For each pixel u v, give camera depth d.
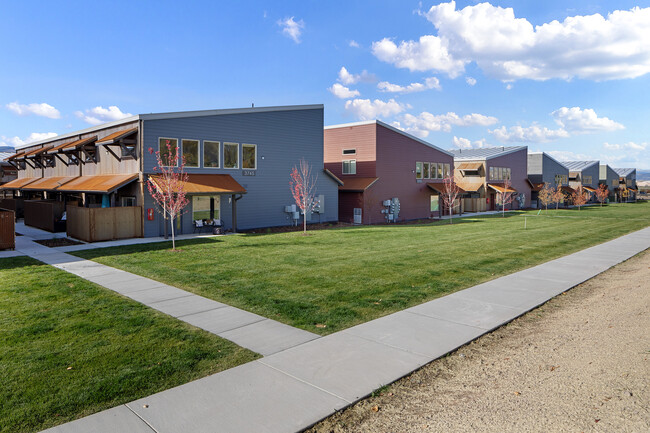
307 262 15.07
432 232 25.72
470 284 11.98
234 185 24.86
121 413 5.15
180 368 6.39
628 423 4.95
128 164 23.27
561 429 4.86
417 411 5.31
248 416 5.11
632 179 98.69
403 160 38.03
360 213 33.97
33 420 4.99
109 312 9.14
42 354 6.88
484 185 50.19
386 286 11.59
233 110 25.94
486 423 5.02
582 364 6.61
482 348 7.41
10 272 13.29
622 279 12.95
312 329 8.20
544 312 9.59
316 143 31.02
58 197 30.83
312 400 5.51
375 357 6.89
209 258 15.85
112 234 20.94
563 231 26.73
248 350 7.13
